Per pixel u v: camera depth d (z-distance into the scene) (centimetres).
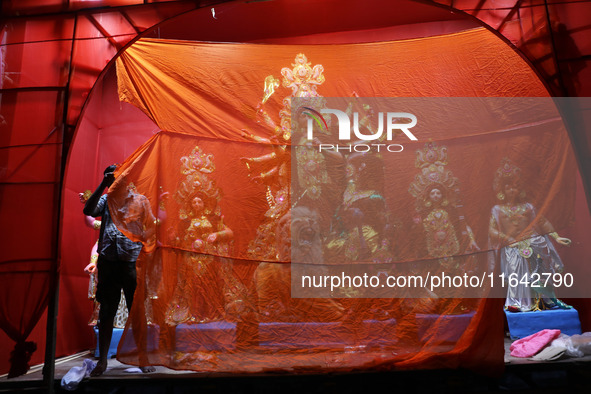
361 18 571
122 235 383
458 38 463
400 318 396
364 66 473
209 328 391
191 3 361
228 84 462
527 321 456
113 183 397
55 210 356
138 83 445
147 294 387
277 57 473
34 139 363
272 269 418
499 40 453
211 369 354
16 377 345
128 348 367
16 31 373
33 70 370
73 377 344
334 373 338
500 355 333
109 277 376
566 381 340
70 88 366
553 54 349
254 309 405
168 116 445
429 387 334
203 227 422
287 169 449
